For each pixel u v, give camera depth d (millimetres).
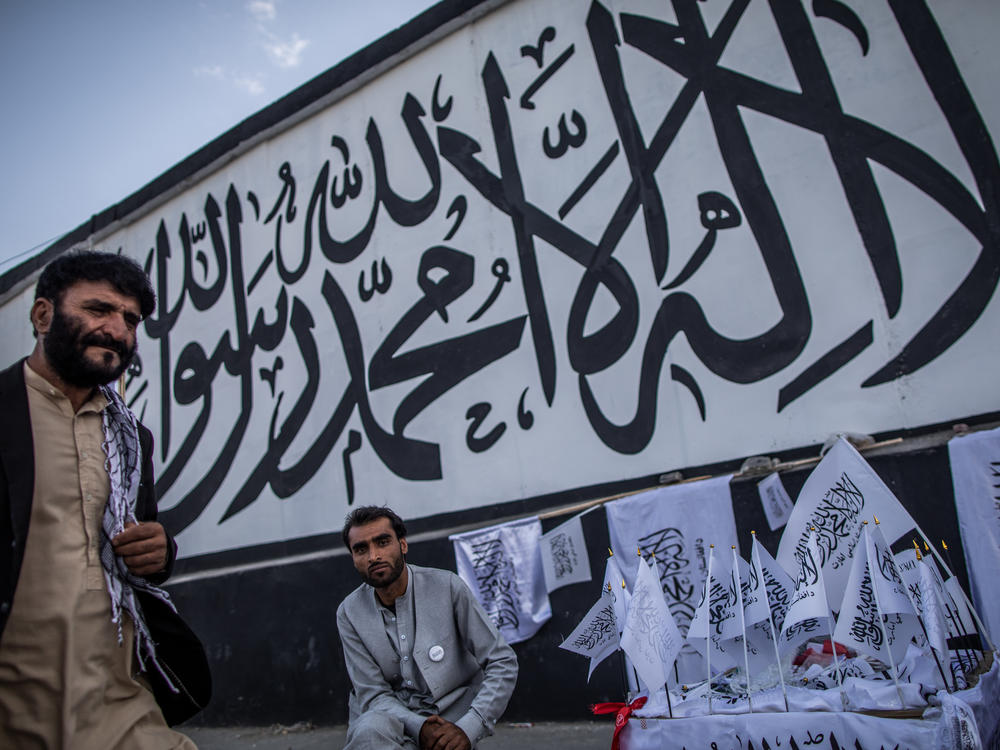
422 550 4688
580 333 4520
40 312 1557
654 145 4465
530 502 4496
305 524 5570
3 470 1442
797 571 2436
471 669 2355
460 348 5000
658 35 4582
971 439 3201
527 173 4934
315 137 6266
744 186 4129
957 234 3531
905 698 1900
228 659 5613
